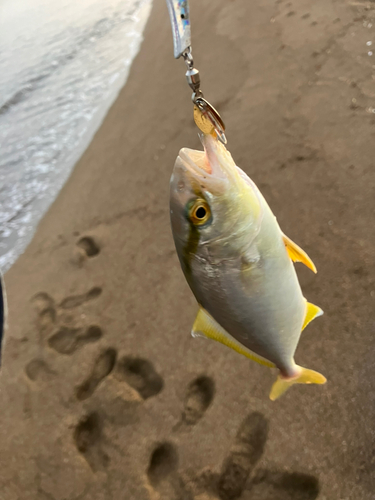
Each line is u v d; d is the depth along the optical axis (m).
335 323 0.55
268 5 1.42
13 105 1.79
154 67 1.52
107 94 1.57
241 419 0.52
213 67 1.24
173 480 0.51
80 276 0.82
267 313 0.30
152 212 0.90
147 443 0.55
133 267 0.79
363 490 0.43
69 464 0.56
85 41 2.23
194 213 0.27
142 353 0.64
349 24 1.10
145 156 1.07
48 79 1.94
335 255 0.62
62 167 1.24
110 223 0.92
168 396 0.58
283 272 0.30
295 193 0.74
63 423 0.60
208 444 0.52
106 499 0.52
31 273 0.88
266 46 1.19
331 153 0.78
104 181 1.06
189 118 1.12
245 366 0.57
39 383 0.66
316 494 0.44
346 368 0.51
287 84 1.00
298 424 0.49
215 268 0.28
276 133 0.89
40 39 2.49
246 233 0.27
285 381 0.36
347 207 0.68
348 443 0.46
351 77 0.92
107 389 0.62
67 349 0.69
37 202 1.13
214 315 0.31
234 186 0.27
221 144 0.28
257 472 0.47
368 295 0.56
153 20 2.07
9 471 0.57
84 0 3.08
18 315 0.78
